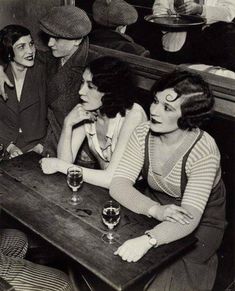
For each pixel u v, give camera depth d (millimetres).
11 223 2789
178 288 2154
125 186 2170
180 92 1979
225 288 2377
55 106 3209
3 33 2979
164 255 1839
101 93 2383
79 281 2379
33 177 2334
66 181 2309
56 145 3234
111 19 3332
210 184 2066
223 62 2846
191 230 1955
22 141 3273
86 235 1923
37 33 4129
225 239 2572
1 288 1543
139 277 1718
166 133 2100
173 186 2195
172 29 3125
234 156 2617
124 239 1905
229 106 2709
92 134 2574
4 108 3174
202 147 2096
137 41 3439
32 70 3160
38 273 1759
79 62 3061
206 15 3002
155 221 2029
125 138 2420
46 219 2018
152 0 3307
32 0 4023
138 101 3137
